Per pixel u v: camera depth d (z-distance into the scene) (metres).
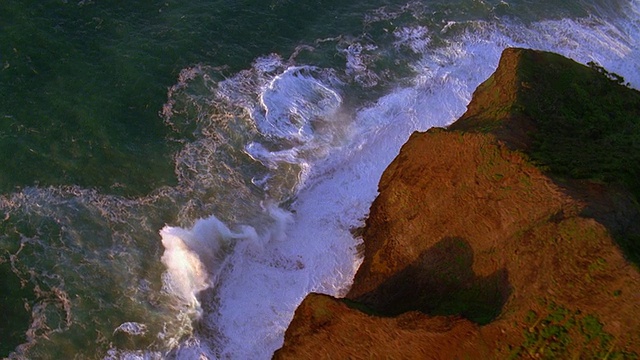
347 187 32.81
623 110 33.22
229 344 27.25
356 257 30.62
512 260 24.67
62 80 33.97
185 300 27.75
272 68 36.69
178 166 31.81
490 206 26.66
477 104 33.00
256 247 30.11
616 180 26.28
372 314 24.19
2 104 32.31
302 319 25.19
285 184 32.16
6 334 25.98
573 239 23.45
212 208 30.64
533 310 22.38
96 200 30.00
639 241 23.44
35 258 27.94
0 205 29.06
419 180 29.48
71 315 26.69
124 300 27.41
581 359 21.14
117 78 34.59
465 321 22.84
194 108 34.06
